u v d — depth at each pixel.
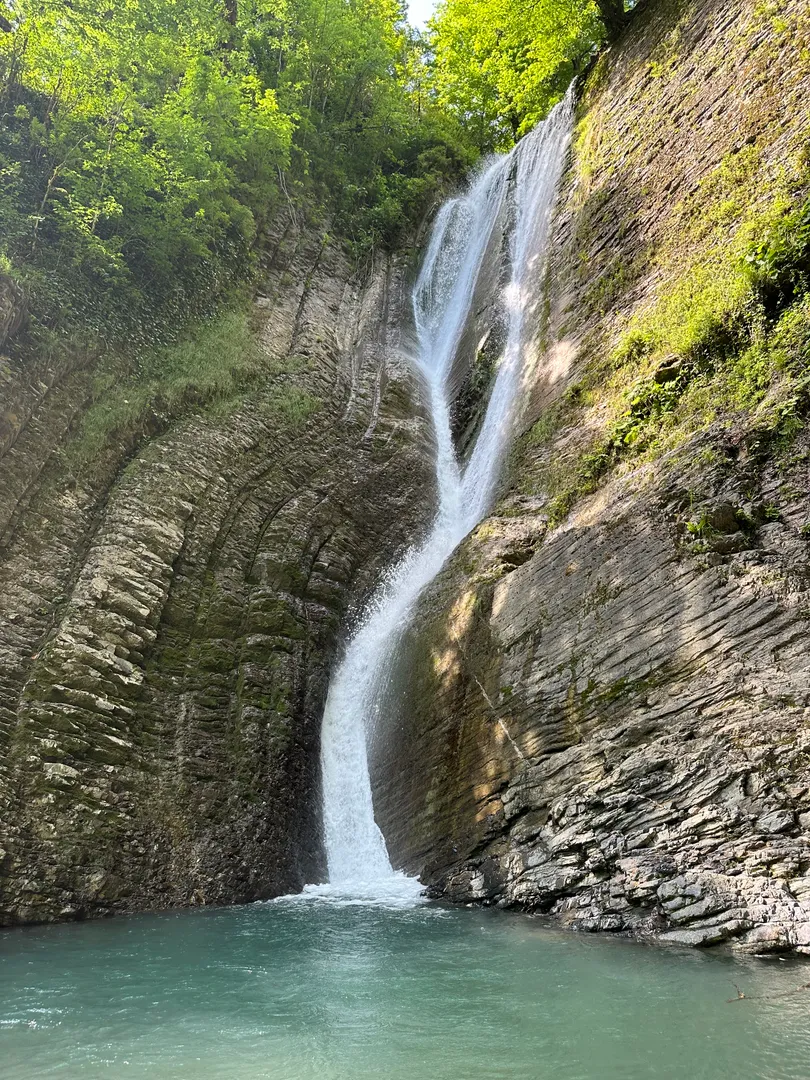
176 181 18.06
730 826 6.63
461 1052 4.33
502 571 12.34
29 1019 5.23
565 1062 4.07
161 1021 5.14
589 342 15.59
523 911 8.59
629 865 7.43
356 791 13.48
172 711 12.03
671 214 14.41
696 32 15.81
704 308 10.98
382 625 16.25
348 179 29.69
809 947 5.66
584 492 11.87
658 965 5.96
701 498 8.55
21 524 11.67
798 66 12.09
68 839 9.80
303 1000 5.59
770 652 6.99
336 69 29.91
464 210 30.19
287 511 16.47
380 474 19.28
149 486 13.88
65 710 10.58
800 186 10.21
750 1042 4.13
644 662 8.34
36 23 15.45
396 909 9.61
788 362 8.71
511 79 28.31
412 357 24.91
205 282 19.50
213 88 20.08
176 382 16.05
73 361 13.91
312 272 24.64
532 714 9.72
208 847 11.05
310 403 19.31
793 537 7.47
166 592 13.02
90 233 14.87
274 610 14.52
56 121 15.45
